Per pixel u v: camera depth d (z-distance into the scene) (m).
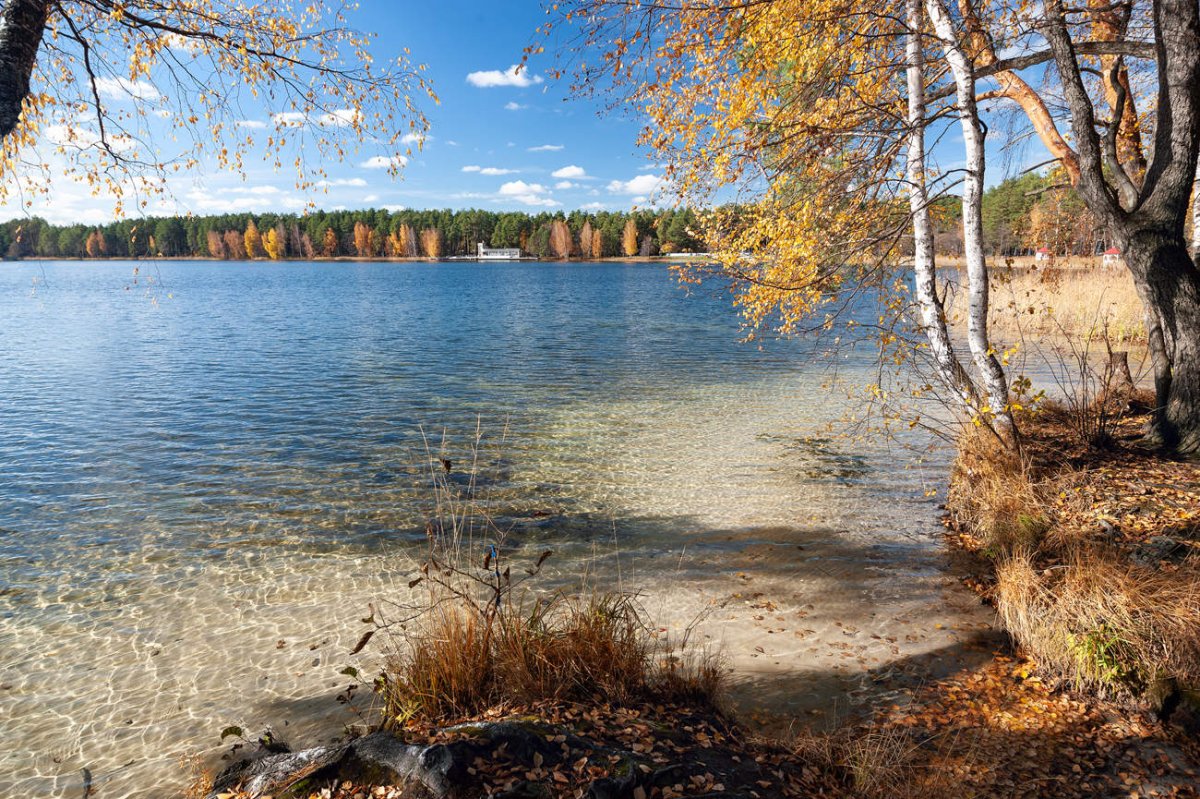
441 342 26.84
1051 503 7.20
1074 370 16.42
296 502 9.09
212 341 27.30
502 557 7.32
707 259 10.19
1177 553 5.85
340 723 4.48
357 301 51.28
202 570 7.04
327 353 23.86
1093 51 8.37
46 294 56.59
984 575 6.70
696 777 3.23
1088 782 3.74
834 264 9.32
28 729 4.53
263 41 7.55
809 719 4.43
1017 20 8.67
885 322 9.40
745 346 24.73
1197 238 9.98
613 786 3.00
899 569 6.91
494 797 2.92
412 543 7.71
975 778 3.77
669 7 7.84
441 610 4.43
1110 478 7.79
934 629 5.69
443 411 14.66
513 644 4.19
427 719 3.82
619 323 34.25
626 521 8.32
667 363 21.02
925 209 8.12
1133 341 19.31
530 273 114.69
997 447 8.04
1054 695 4.65
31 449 11.76
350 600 6.36
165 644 5.61
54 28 6.34
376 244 190.00
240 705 4.75
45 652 5.50
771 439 12.03
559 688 3.96
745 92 8.97
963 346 19.88
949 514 8.39
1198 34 7.57
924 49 8.70
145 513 8.73
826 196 8.91
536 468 10.47
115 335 29.22
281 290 65.75
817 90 8.60
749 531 7.96
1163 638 4.56
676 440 12.03
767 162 8.95
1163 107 7.98
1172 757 3.94
